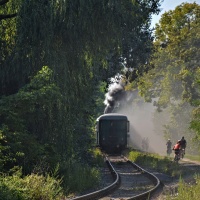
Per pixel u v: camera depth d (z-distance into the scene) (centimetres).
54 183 2872
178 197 2455
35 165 3166
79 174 3519
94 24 3906
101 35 4006
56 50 3866
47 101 3366
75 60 4012
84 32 3922
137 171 5331
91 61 4266
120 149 8894
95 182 3581
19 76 3788
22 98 3288
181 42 8269
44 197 2447
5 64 3778
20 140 3170
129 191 3359
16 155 3117
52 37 3712
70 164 3791
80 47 3956
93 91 5350
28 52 3731
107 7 3912
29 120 3556
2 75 3769
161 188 3475
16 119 3244
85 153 5519
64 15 3750
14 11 4003
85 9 3822
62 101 3691
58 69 3769
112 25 3956
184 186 2692
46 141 3641
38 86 3462
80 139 5162
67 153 3806
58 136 3678
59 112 3641
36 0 3781
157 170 5412
